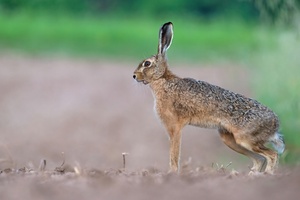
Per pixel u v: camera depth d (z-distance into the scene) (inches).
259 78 2751.0
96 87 3868.1
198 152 2379.4
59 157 2277.3
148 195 1061.8
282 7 2311.8
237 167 1987.0
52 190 1107.9
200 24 6373.0
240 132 1417.3
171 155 1470.2
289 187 1091.3
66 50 5246.1
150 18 6811.0
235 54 4837.6
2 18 5836.6
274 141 1434.5
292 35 2333.9
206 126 1459.2
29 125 2874.0
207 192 1074.1
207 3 7111.2
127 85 3956.7
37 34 5536.4
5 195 1090.1
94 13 7012.8
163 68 1507.1
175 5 7160.4
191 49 5349.4
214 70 4404.5
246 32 5738.2
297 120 2098.9
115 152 2421.3
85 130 2810.0
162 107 1488.7
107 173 1331.2
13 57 4857.3
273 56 2484.0
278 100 2267.5
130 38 5595.5
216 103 1438.2
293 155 1961.1
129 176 1264.8
